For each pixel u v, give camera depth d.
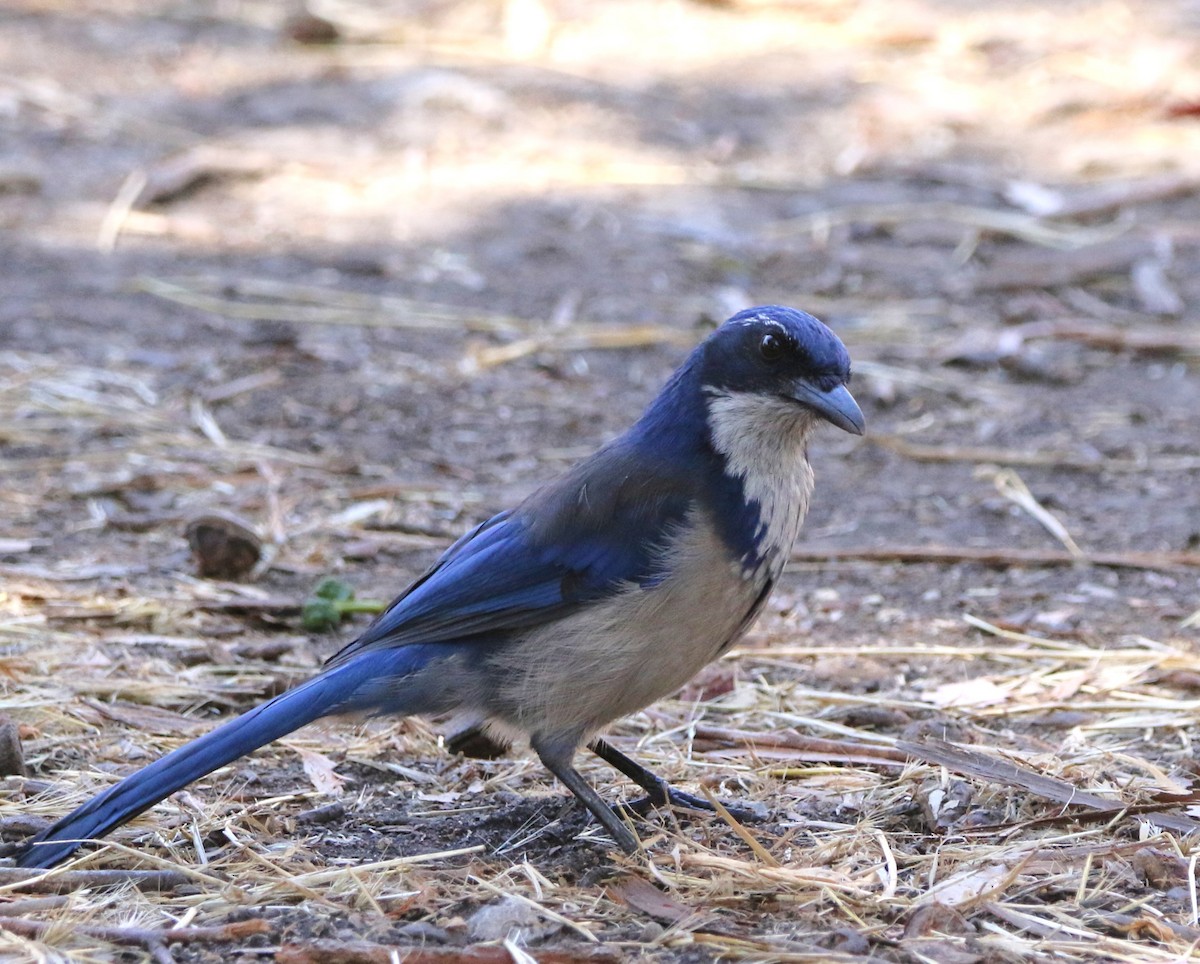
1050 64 25.30
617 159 21.95
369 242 19.39
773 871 7.57
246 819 8.33
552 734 8.24
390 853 8.14
